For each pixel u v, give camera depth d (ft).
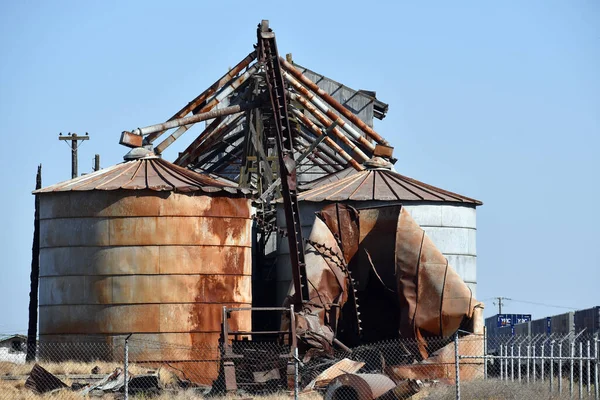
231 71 223.30
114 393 128.36
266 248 225.35
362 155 228.02
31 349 174.81
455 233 199.62
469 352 158.61
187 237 169.78
